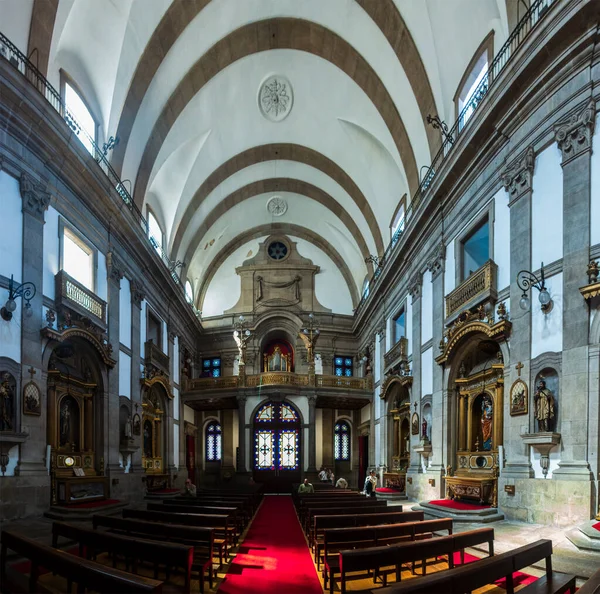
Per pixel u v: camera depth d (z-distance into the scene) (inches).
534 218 392.8
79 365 526.6
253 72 753.0
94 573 156.6
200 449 1099.3
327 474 986.1
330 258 1222.3
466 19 506.0
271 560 303.9
